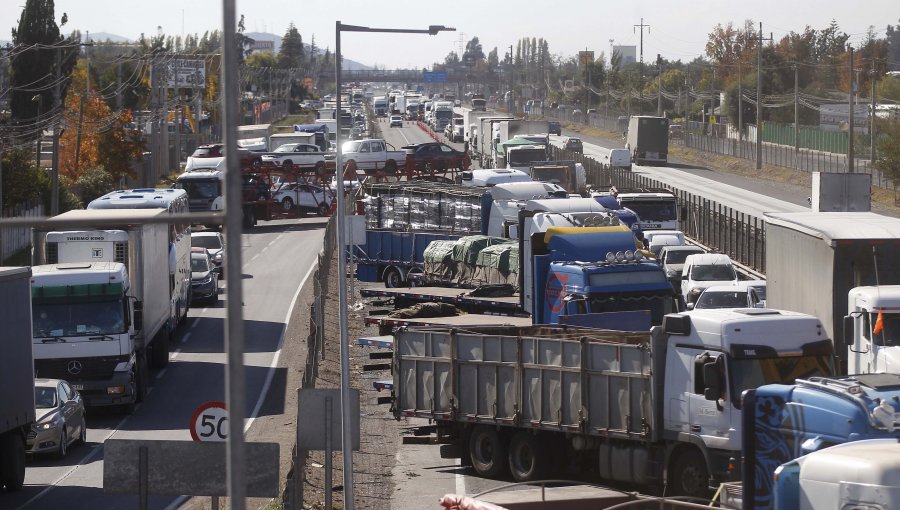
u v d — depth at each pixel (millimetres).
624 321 57688
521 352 46469
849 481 24156
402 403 51219
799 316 41000
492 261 82000
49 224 15672
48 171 151500
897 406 29406
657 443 42531
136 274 68000
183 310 92750
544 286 64375
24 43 147750
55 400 55219
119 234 67812
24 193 128125
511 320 66625
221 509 45844
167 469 27312
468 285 84625
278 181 187125
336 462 52188
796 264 57719
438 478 48781
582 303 58844
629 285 59500
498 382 47438
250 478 27266
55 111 131250
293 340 85688
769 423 30859
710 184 196750
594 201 91125
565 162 156875
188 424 61750
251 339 86938
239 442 14539
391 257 106375
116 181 176000
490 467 48250
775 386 31078
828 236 52094
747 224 112188
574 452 46531
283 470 49031
